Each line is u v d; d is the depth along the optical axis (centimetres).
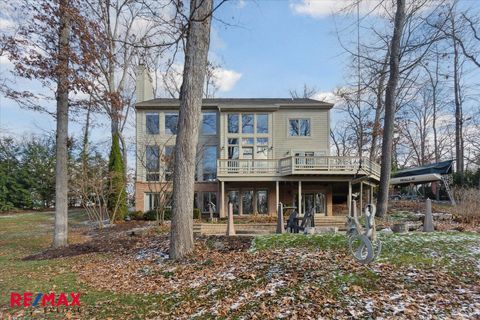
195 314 511
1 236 1619
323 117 2473
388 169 1590
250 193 2406
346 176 2162
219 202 2406
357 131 3622
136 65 2572
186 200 865
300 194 2172
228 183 2383
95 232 1694
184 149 866
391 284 584
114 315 529
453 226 1281
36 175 3341
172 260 839
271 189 2388
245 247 920
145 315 521
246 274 670
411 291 554
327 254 795
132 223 1925
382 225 1324
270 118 2461
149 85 2666
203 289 619
